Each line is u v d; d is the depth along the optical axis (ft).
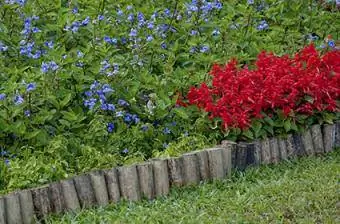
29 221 21.75
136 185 23.49
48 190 22.16
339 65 28.89
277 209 22.38
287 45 33.32
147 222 21.52
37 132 24.66
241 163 25.88
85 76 27.12
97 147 25.27
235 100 26.55
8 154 24.41
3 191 22.24
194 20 32.63
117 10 33.06
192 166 24.52
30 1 31.96
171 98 27.81
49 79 26.50
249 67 30.96
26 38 29.53
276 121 27.20
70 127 25.68
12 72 27.17
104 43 29.12
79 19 31.14
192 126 26.68
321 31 34.78
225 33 32.14
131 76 28.30
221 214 22.06
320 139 27.86
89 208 22.68
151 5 33.73
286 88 27.45
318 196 23.11
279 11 35.06
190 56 30.99
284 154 26.94
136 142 25.82
